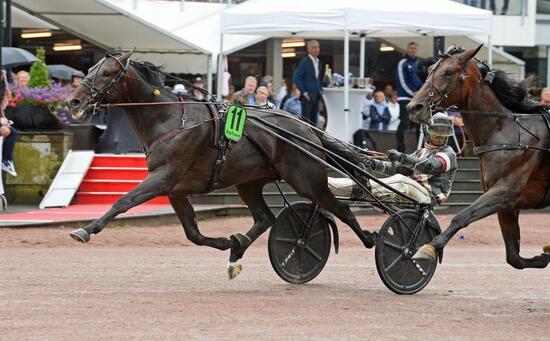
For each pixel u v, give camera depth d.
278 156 11.68
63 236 15.44
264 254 15.01
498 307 10.59
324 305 10.40
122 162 19.56
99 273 12.39
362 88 21.64
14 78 21.27
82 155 19.50
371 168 11.48
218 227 17.09
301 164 11.67
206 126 11.29
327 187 11.77
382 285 12.09
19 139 19.33
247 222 17.83
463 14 20.23
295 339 8.63
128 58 11.16
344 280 12.44
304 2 20.34
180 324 9.15
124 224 16.75
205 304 10.23
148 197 10.92
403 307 10.42
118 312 9.66
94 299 10.40
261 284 11.89
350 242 16.66
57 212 17.53
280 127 11.66
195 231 11.68
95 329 8.85
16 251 14.20
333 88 21.31
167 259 13.98
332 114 21.39
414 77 20.44
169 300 10.44
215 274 12.64
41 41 26.73
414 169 11.30
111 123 20.09
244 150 11.49
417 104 10.59
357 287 11.86
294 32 21.41
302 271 12.00
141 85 11.20
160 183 10.98
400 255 11.27
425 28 19.95
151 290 11.15
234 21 20.52
